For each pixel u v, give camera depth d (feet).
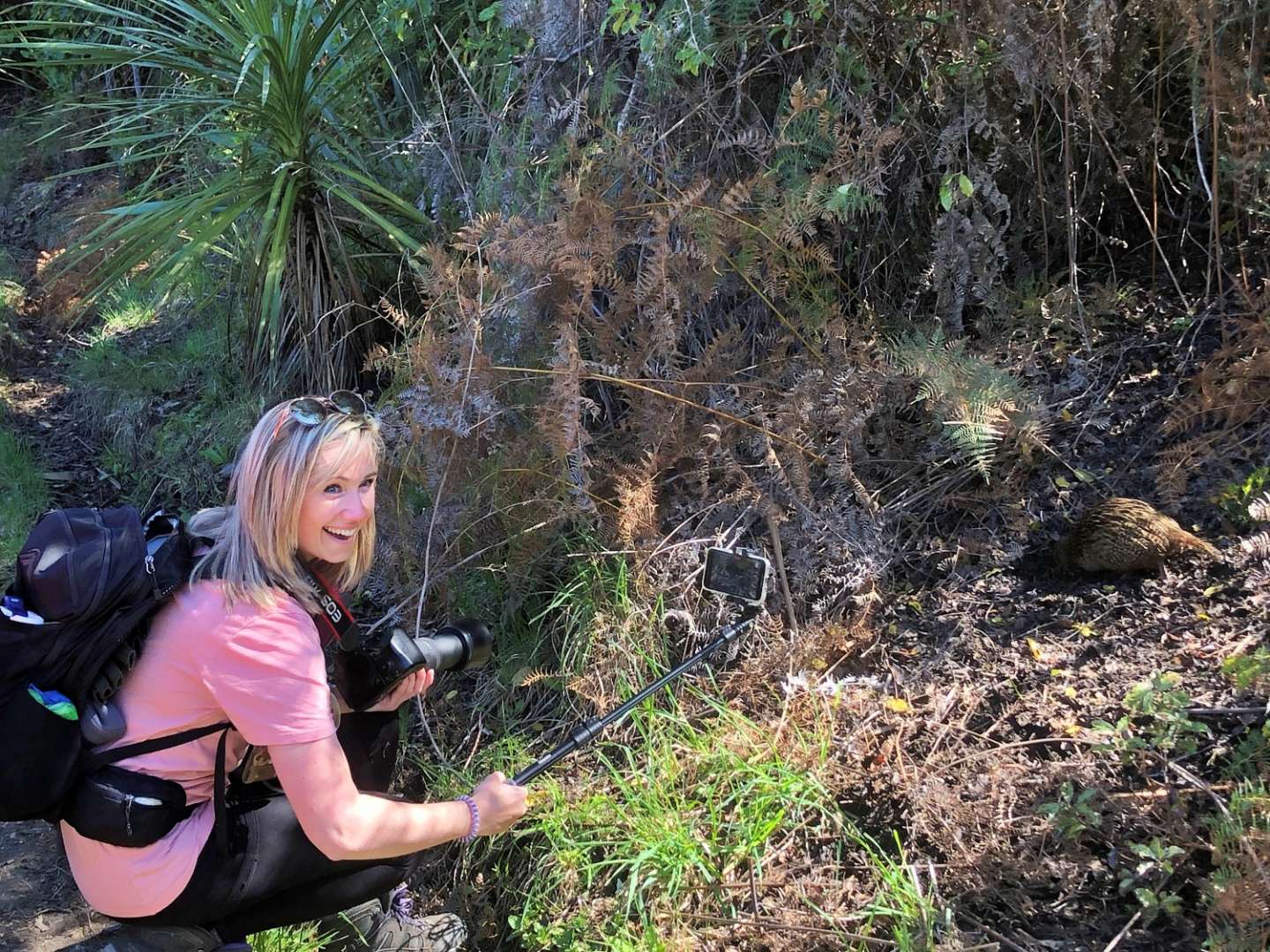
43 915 10.23
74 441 17.43
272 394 15.72
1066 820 7.83
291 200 14.11
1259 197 10.86
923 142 11.44
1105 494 10.30
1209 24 10.09
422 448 10.61
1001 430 10.11
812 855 8.64
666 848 8.73
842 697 9.49
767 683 9.84
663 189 11.59
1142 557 9.41
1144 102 11.64
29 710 6.44
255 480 6.65
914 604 10.14
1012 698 9.08
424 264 13.78
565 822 9.32
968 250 10.90
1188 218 11.63
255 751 7.13
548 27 12.62
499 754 10.17
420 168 14.79
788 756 9.12
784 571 10.14
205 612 6.62
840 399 10.34
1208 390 9.93
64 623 6.36
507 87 13.50
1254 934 6.79
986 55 10.97
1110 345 11.37
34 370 19.24
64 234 21.74
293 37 13.88
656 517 10.76
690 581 10.48
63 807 6.71
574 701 10.33
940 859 8.23
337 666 7.54
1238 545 9.45
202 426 16.34
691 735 9.50
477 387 10.59
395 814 7.06
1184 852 7.44
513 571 10.63
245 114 14.47
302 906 7.65
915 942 7.57
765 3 11.78
